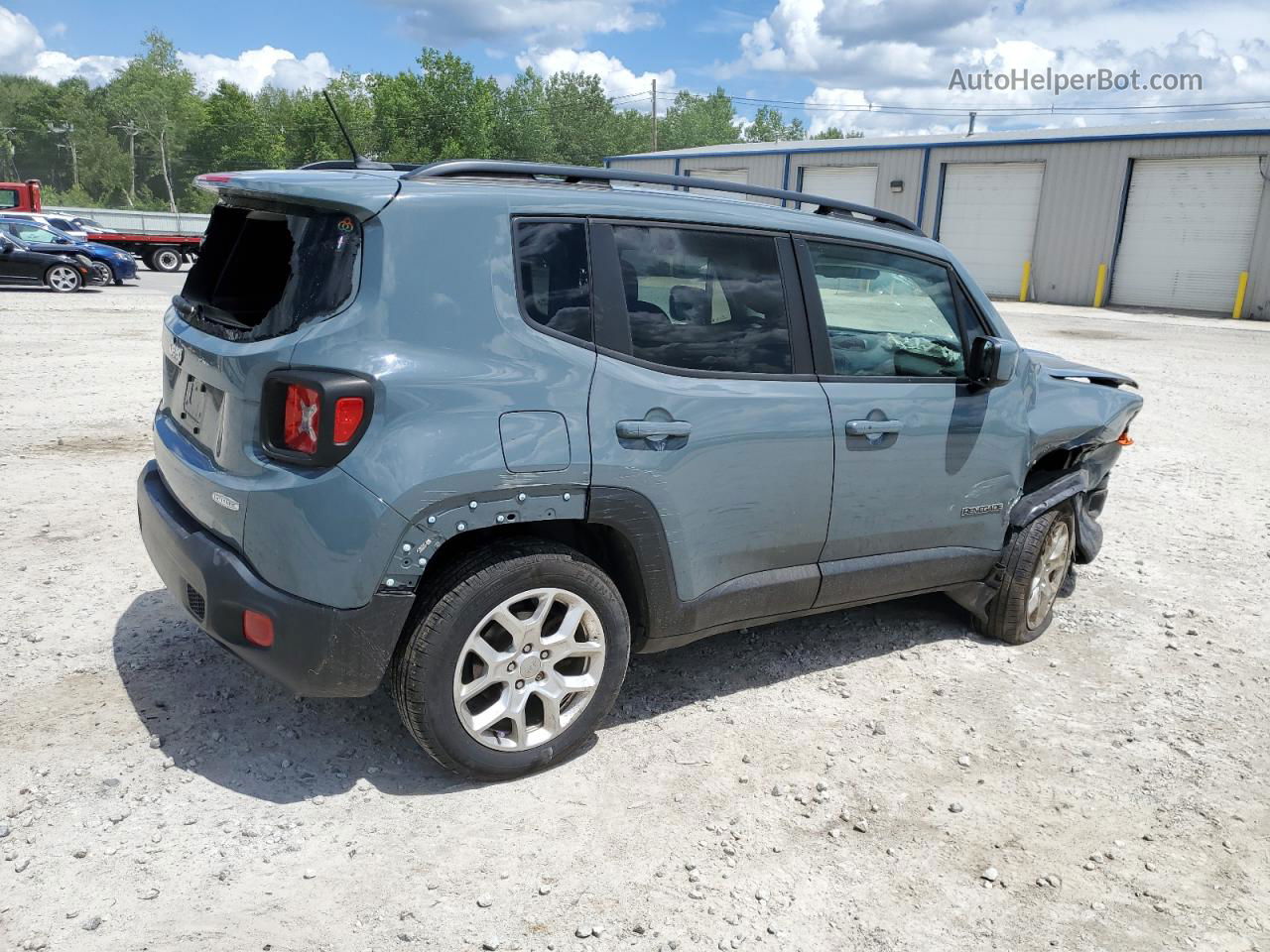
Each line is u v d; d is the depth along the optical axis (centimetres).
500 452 290
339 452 272
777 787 327
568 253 313
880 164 3378
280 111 10344
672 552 334
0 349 1217
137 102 12100
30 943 236
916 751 357
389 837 288
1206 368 1554
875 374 388
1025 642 464
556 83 9956
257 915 252
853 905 271
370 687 291
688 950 250
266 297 296
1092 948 260
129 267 2288
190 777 310
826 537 378
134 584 466
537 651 313
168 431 342
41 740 326
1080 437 471
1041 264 3003
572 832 296
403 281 283
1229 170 2594
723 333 346
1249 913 278
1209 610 517
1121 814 324
